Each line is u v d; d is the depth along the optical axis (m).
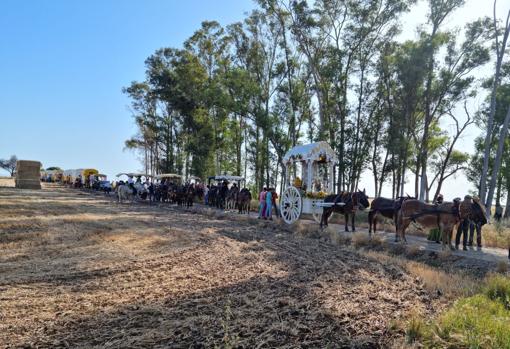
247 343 5.22
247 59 37.91
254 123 35.53
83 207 27.47
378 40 30.12
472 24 25.80
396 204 13.97
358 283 8.65
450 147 33.25
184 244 13.32
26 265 9.57
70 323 5.85
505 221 20.33
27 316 6.11
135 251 11.80
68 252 11.34
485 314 5.93
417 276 9.38
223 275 9.09
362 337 5.58
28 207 25.03
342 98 31.09
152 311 6.41
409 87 26.89
